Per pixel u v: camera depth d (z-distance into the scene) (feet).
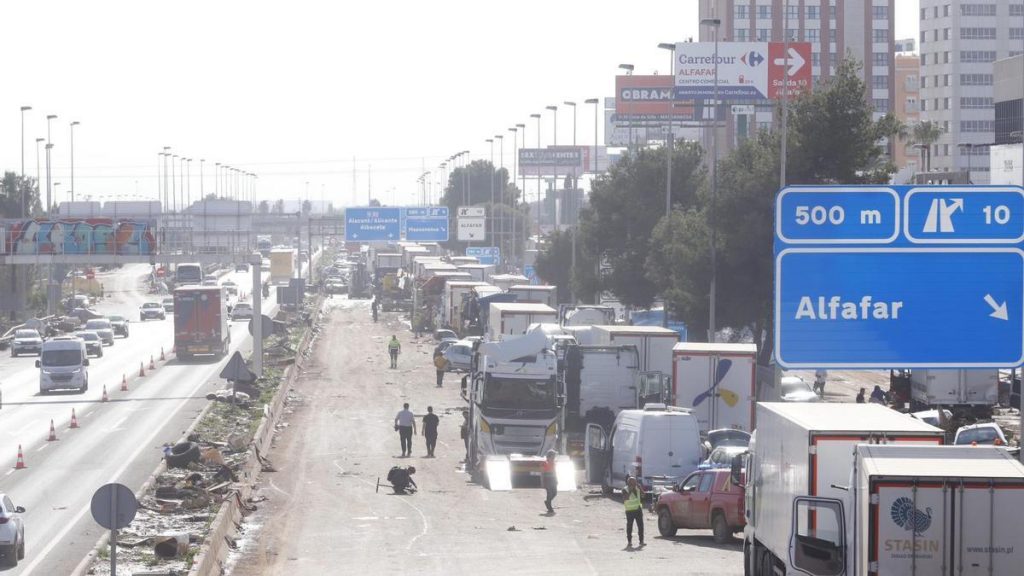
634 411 264.72
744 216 410.11
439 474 301.63
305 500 259.80
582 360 329.11
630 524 205.16
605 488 272.92
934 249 169.99
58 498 249.55
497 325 442.91
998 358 169.68
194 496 241.96
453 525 229.25
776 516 144.25
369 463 318.45
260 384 475.72
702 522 213.46
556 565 187.11
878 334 170.19
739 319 426.51
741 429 299.79
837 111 395.55
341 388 499.10
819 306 170.30
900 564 113.09
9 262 633.20
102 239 640.17
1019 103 640.17
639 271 568.41
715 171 421.18
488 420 291.38
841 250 170.40
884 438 129.80
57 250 635.66
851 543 120.26
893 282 170.30
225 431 350.02
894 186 170.30
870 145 401.29
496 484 278.67
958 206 169.78
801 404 153.38
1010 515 112.27
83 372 470.39
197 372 539.70
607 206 593.42
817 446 129.59
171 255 649.61
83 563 178.60
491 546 206.28
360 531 222.28
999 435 280.51
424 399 465.06
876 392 427.74
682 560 191.42
